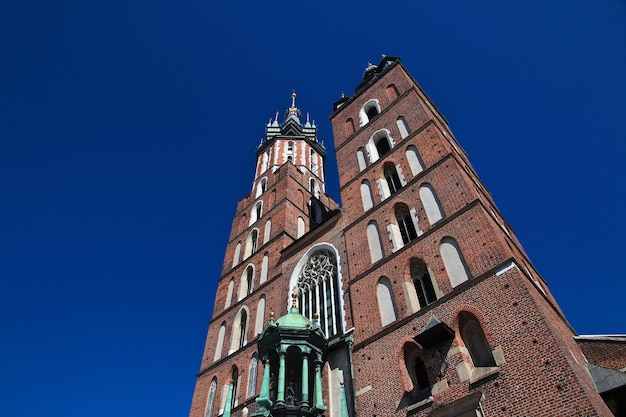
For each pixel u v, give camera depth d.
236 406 30.27
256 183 57.00
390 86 42.41
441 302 22.31
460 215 25.30
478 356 19.69
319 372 22.11
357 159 38.09
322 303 31.64
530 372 17.09
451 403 18.39
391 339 23.38
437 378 19.92
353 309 27.33
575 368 16.86
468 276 22.42
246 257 45.25
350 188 36.06
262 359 22.94
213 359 37.12
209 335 40.12
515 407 16.66
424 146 32.28
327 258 33.88
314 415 20.22
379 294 26.52
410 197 29.69
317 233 36.72
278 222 44.62
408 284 25.23
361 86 48.84
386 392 21.59
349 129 42.78
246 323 37.19
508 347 18.41
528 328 18.30
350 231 32.69
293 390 21.58
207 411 32.78
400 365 21.91
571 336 22.05
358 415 21.94
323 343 23.55
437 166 29.59
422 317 22.72
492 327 19.48
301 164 58.16
